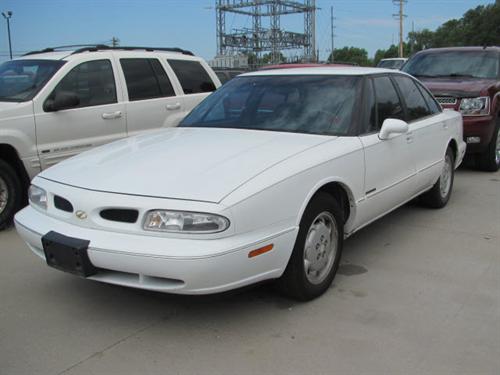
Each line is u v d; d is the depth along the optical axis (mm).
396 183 4797
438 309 3744
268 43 55125
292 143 3943
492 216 6062
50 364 3094
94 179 3471
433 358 3135
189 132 4461
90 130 6309
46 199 3617
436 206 6273
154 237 3109
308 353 3189
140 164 3604
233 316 3639
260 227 3254
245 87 4984
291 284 3682
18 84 6137
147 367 3059
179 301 3869
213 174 3352
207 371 3018
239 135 4203
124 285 3223
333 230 3994
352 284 4164
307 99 4578
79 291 4062
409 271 4438
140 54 7121
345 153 4012
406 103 5273
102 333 3443
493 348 3240
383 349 3227
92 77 6445
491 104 8219
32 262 4684
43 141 5855
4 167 5547
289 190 3441
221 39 56438
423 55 10062
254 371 3016
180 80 7527
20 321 3609
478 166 8703
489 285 4160
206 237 3049
